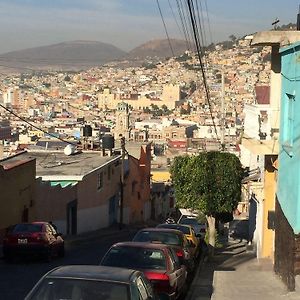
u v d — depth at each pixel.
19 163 28.58
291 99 15.27
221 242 35.12
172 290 12.27
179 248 16.97
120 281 8.26
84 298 7.95
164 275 12.01
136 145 57.31
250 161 40.22
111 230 39.88
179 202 28.44
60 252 22.00
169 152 94.62
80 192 36.91
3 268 18.53
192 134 136.62
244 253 29.03
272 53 19.53
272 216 22.39
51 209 33.06
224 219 31.69
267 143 19.34
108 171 43.00
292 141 14.67
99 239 34.25
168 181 71.50
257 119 21.42
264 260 23.23
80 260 21.38
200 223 33.25
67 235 34.28
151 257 12.55
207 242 28.66
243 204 53.44
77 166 40.41
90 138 61.88
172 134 135.62
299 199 13.35
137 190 53.38
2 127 130.38
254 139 20.39
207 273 21.33
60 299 7.93
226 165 27.73
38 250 19.97
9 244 19.94
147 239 17.50
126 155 49.66
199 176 27.70
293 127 14.55
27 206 29.25
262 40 18.16
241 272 18.23
